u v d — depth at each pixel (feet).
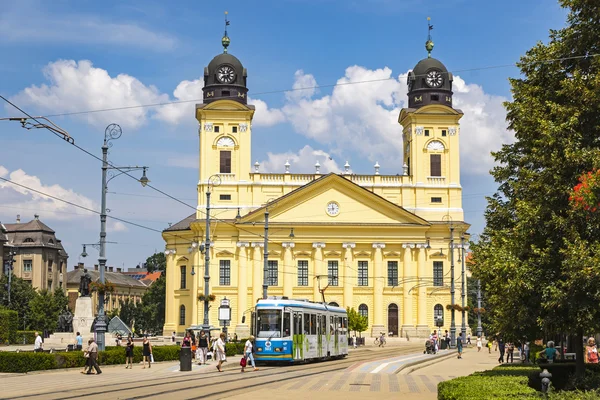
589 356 132.46
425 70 341.00
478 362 199.72
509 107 108.06
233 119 331.16
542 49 106.42
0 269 406.00
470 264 114.62
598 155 92.22
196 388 109.91
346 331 216.13
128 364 159.33
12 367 139.74
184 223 346.95
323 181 328.29
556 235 97.66
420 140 337.93
